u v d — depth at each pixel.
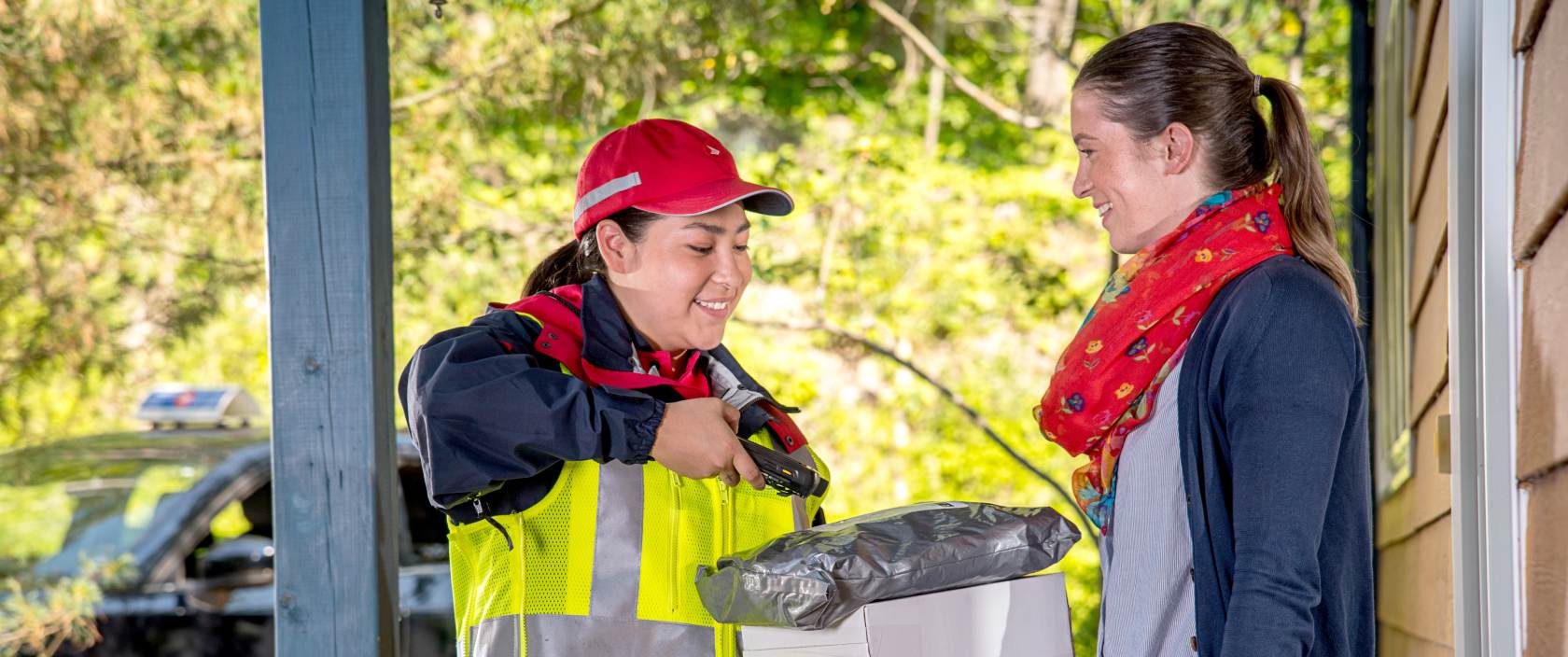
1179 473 1.72
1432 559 2.99
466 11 7.41
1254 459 1.59
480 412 1.60
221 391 5.54
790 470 1.69
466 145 7.34
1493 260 1.75
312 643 1.84
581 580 1.73
